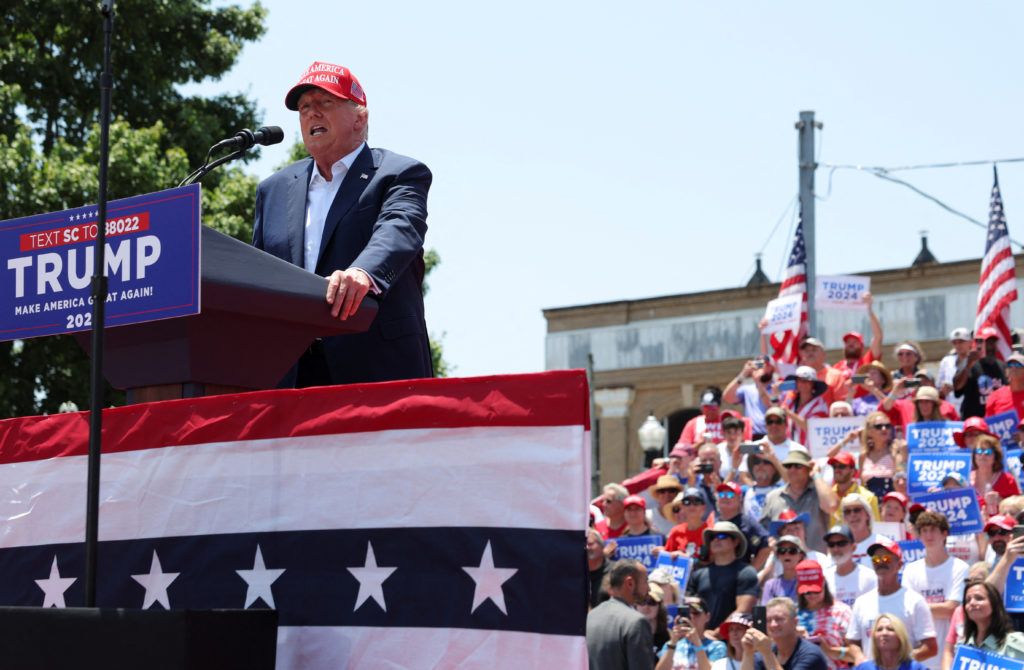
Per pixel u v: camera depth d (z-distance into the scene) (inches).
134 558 162.4
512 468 141.7
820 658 343.0
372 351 175.8
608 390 1515.7
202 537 157.3
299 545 151.3
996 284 684.7
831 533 405.1
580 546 137.2
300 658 148.1
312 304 154.1
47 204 724.0
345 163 183.2
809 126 804.0
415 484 146.4
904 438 563.2
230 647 132.9
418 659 142.6
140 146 753.0
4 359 759.7
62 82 812.6
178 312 141.1
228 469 157.2
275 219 186.9
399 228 169.5
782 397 624.1
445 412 146.3
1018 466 515.5
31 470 175.0
